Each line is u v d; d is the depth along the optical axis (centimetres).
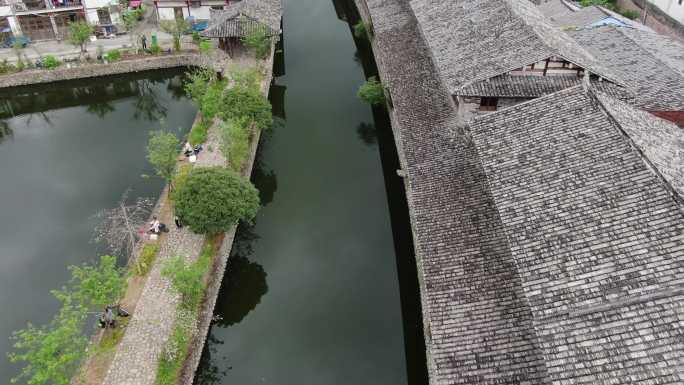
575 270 2014
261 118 4675
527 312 2370
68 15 6588
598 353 1786
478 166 3278
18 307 3303
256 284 3709
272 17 6341
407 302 3519
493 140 2716
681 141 2662
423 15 4866
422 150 3697
